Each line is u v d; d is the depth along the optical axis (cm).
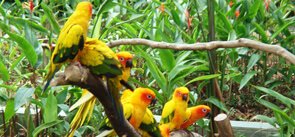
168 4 1402
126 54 825
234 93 1496
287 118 1016
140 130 855
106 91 683
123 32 1325
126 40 896
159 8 1368
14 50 1261
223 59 1241
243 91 1493
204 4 1185
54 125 989
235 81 1355
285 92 1490
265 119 1081
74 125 746
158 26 1280
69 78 666
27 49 952
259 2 1315
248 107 1459
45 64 1138
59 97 988
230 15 1388
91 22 1400
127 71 830
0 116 1151
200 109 938
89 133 1112
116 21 1316
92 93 685
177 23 1296
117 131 725
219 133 905
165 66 1077
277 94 1055
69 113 1003
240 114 1430
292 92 1424
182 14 1304
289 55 803
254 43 812
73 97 1103
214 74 1080
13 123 1096
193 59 1161
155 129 864
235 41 822
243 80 1191
